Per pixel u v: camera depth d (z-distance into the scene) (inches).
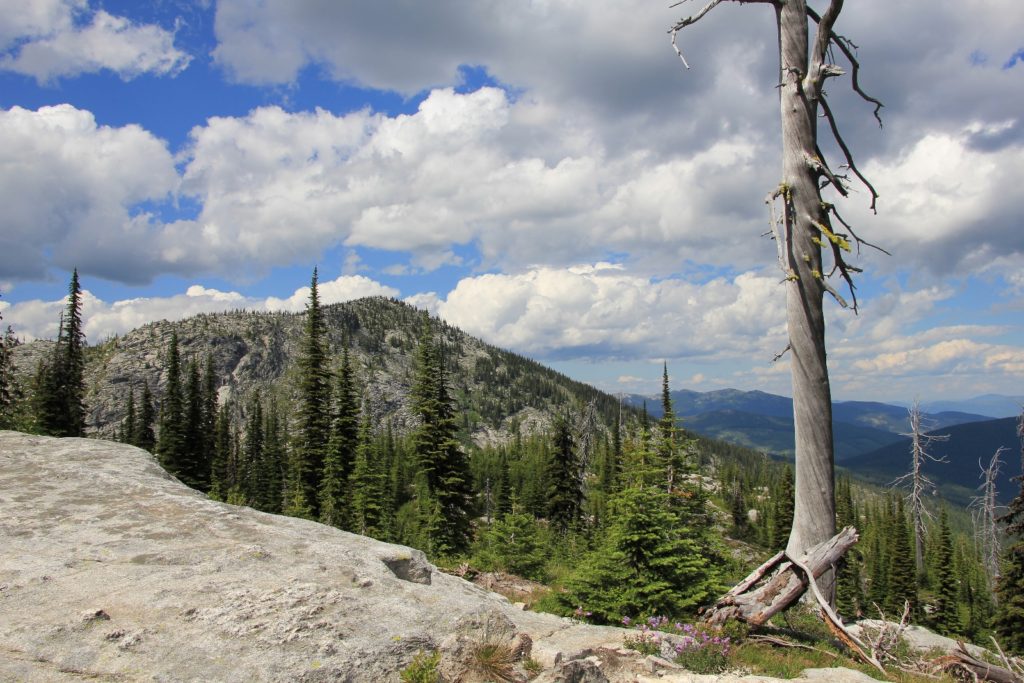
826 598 401.7
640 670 281.4
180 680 154.4
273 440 2566.4
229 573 223.5
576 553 1230.9
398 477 2915.8
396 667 182.2
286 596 204.7
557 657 216.1
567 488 1862.7
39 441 413.7
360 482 1504.7
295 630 185.9
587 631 340.2
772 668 308.7
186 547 246.5
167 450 1887.3
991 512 1269.7
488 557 914.7
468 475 1403.8
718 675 287.0
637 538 515.5
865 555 2218.3
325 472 1499.8
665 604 506.0
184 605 192.2
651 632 341.4
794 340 436.1
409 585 245.1
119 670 155.7
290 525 309.7
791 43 442.3
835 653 359.3
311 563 246.2
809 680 289.3
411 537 1450.5
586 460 2172.7
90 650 162.4
